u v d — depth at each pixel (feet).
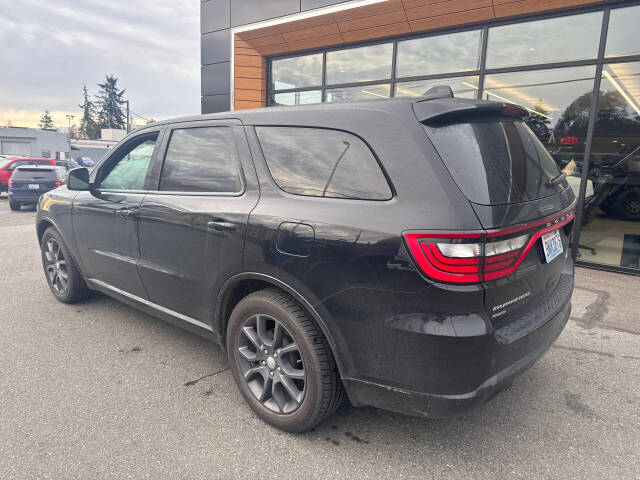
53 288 14.26
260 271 7.50
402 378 6.24
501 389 6.27
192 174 9.12
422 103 6.61
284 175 7.59
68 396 8.77
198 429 7.81
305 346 7.06
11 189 39.91
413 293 5.90
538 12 19.15
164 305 9.91
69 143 148.97
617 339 11.85
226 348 8.79
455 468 6.94
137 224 9.95
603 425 8.11
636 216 18.28
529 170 7.20
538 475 6.81
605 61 18.08
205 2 30.94
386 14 23.13
